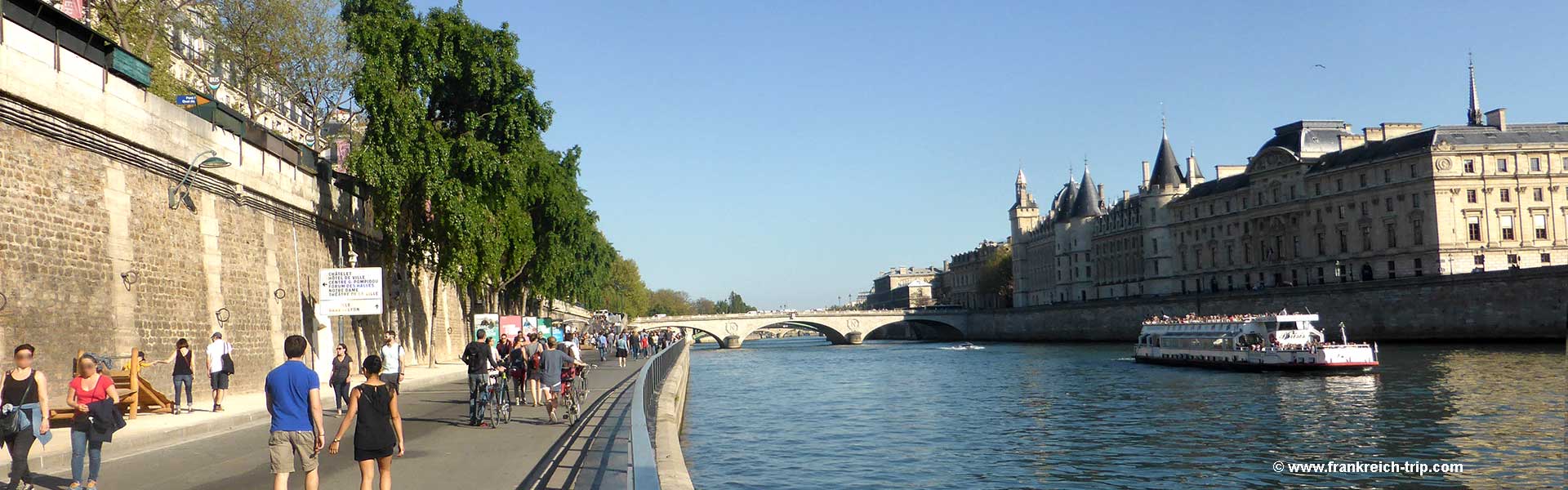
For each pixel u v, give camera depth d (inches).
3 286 775.7
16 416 484.4
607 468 571.2
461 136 1699.1
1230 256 5231.3
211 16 1952.5
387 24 1605.6
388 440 448.5
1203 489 1000.9
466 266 1736.0
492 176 1774.1
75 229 870.4
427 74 1649.9
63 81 853.8
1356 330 3823.8
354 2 1647.4
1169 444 1291.8
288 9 1972.2
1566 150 3973.9
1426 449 1182.3
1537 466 1052.5
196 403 1032.2
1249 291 4274.1
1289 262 4758.9
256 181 1252.5
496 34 1769.2
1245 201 5103.3
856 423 1593.3
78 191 879.7
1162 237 5797.2
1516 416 1402.6
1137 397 1942.7
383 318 1743.4
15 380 490.6
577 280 3065.9
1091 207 6894.7
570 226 2642.7
